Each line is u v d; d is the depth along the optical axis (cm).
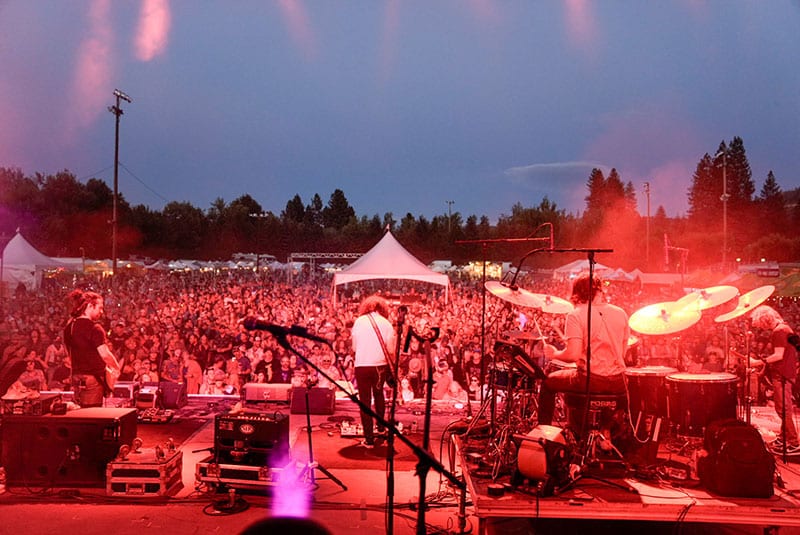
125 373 1120
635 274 3569
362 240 7219
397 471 598
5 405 548
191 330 1470
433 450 673
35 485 533
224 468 516
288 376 1116
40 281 2692
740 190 9094
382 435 673
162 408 855
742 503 382
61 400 580
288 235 6900
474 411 866
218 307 1872
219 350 1190
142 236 6266
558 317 1490
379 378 668
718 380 443
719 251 7619
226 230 6700
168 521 468
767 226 9288
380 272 1192
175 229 6525
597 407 455
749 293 583
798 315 2386
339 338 1308
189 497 518
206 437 718
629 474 436
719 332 1302
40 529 450
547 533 450
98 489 531
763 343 912
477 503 385
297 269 5059
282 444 523
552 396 493
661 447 524
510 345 453
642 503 382
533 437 405
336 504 509
